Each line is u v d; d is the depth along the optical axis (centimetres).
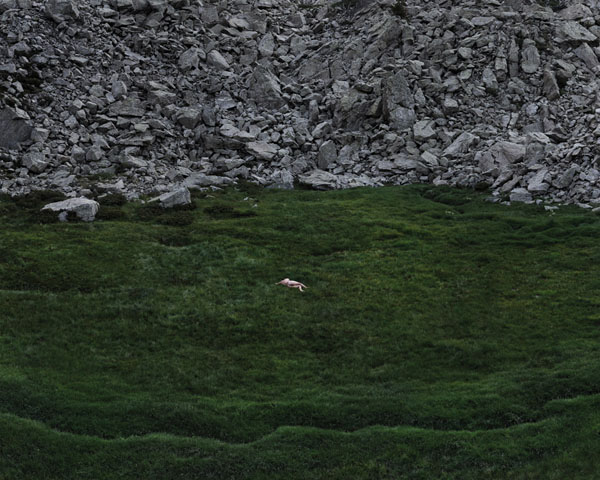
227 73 5938
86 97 5356
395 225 4147
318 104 5750
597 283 3288
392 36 6119
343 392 2544
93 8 6216
